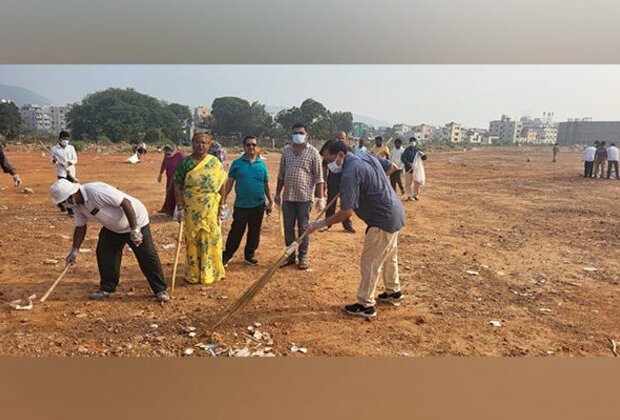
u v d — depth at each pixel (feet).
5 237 24.81
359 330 14.73
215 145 44.50
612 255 23.94
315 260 22.08
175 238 25.73
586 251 24.70
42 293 17.04
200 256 18.34
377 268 15.37
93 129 178.91
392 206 15.10
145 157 97.71
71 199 15.34
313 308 16.30
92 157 97.76
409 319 15.60
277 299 17.01
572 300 17.49
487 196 46.85
